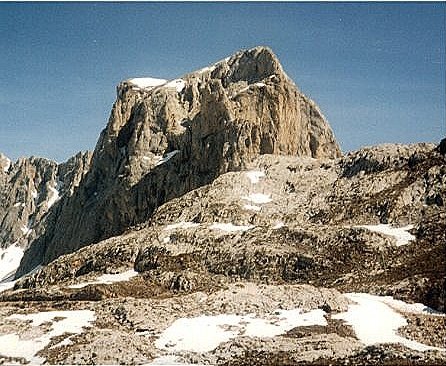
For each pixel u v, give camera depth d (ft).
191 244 360.07
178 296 292.20
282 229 353.72
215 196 412.98
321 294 250.98
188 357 204.03
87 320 249.96
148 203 542.57
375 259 308.60
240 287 276.21
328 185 401.70
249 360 195.00
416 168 374.22
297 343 205.77
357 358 183.42
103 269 362.12
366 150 415.64
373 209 354.13
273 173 437.17
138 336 226.79
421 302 256.52
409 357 178.40
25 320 250.57
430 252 299.99
